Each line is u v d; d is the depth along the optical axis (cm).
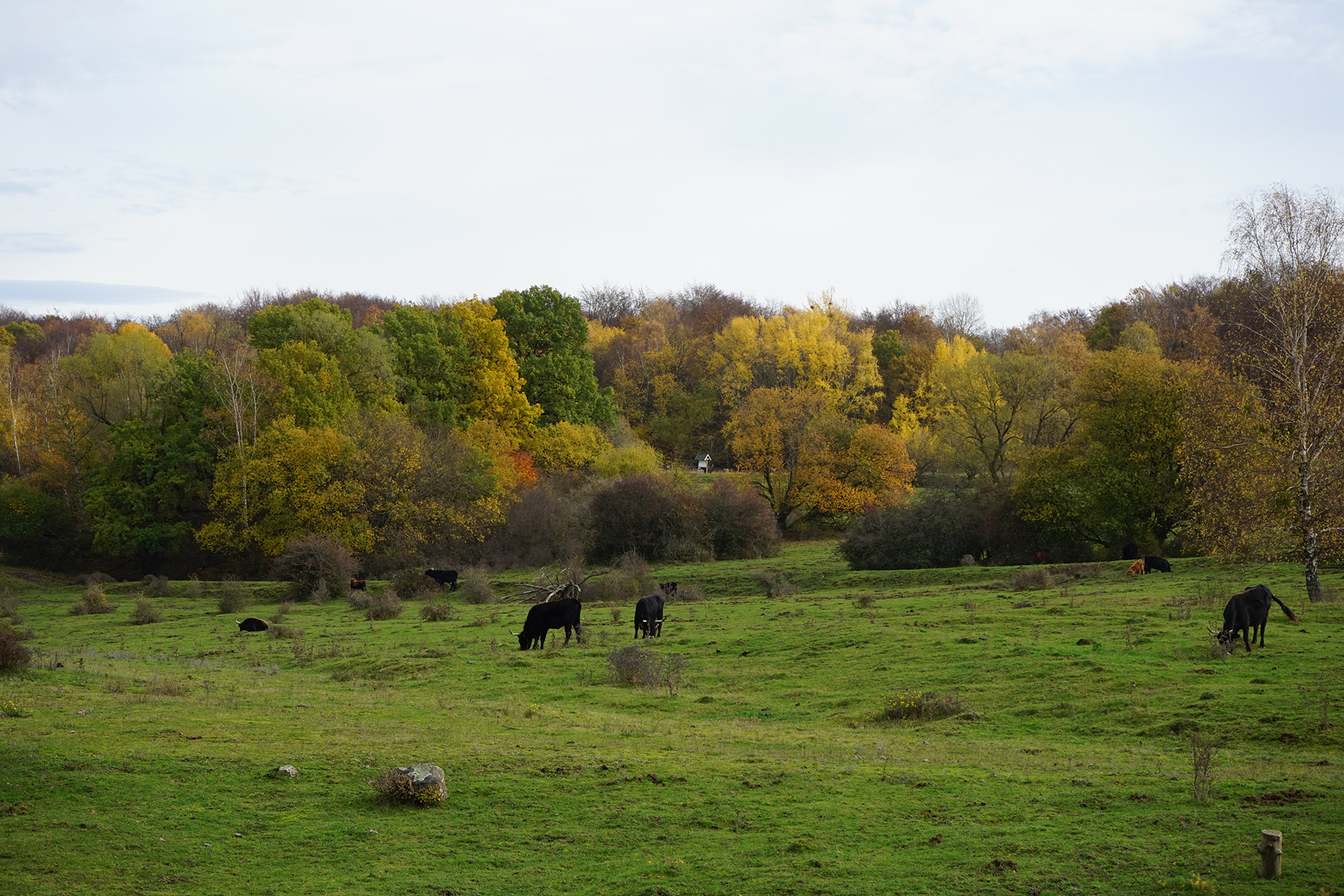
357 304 15862
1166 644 2231
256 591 5394
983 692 1961
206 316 13200
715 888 886
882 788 1222
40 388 8481
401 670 2573
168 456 6462
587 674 2386
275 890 898
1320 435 2862
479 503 6316
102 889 882
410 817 1118
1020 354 7162
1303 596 2905
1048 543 5381
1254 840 942
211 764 1302
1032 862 916
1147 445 5034
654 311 14525
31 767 1240
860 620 3106
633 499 6359
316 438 5909
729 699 2077
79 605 4681
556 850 1012
